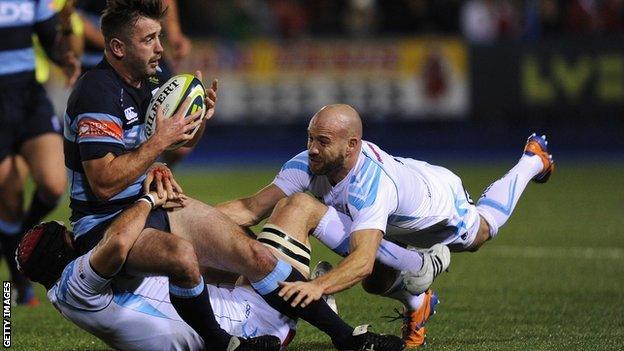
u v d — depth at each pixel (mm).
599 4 69500
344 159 18859
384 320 23359
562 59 67125
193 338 18281
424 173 21000
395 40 69500
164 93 18422
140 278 18109
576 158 66562
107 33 18328
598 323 22641
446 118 69188
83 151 17922
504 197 23656
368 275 18453
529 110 67875
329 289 17812
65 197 52719
